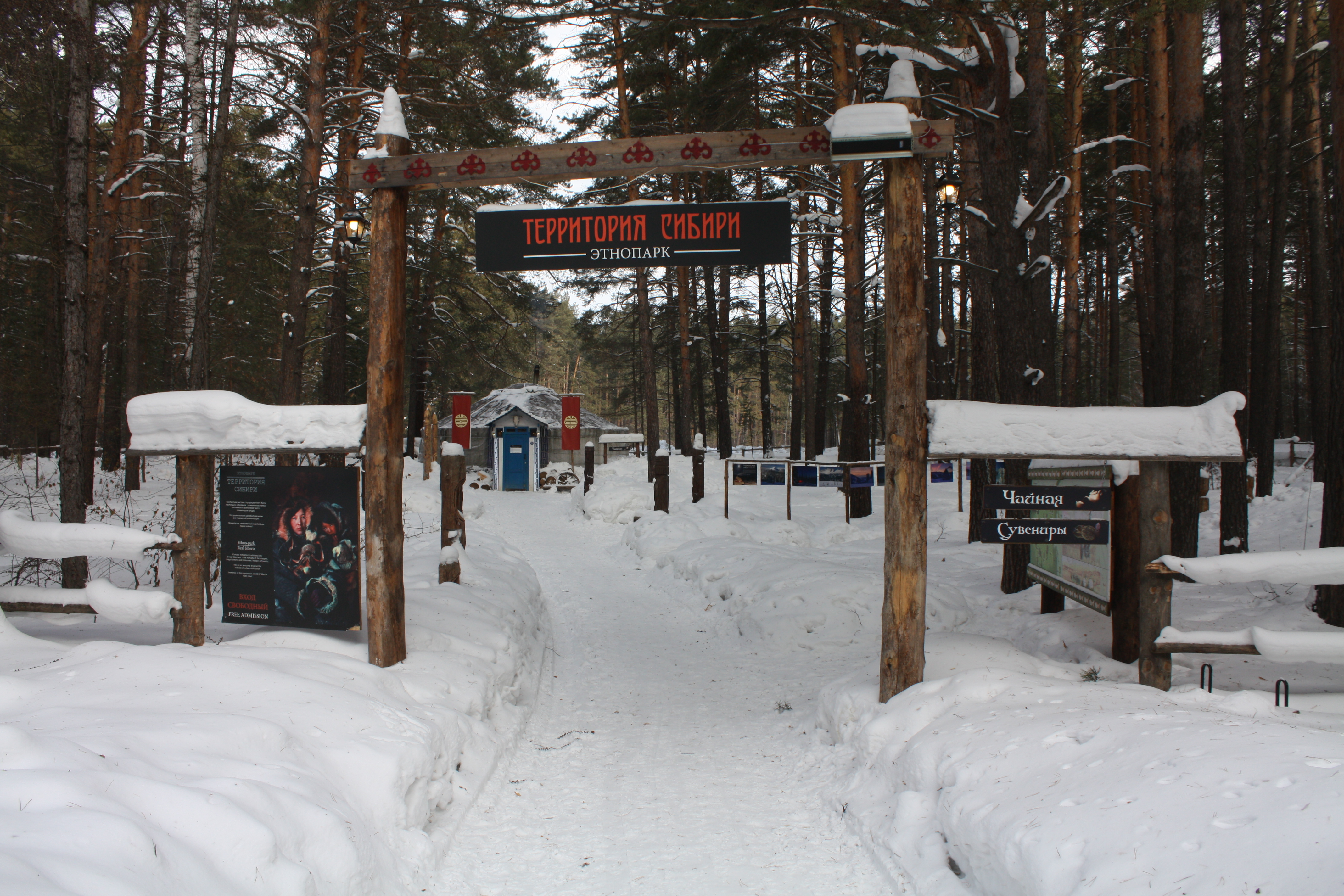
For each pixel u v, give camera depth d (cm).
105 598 530
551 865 401
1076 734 385
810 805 471
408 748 408
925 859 368
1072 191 1627
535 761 548
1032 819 315
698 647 873
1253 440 1518
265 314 2094
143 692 410
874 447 3319
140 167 1397
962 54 867
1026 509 553
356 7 1541
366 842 342
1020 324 895
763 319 3153
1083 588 616
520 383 3409
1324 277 1443
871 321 2875
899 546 518
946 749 417
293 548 557
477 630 681
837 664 759
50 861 213
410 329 2605
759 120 1783
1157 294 1472
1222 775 299
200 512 549
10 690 399
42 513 1270
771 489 1983
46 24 757
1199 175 888
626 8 806
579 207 578
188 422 543
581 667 802
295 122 1580
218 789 298
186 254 1391
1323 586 621
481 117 1761
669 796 489
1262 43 1347
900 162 523
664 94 2053
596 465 2853
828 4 776
